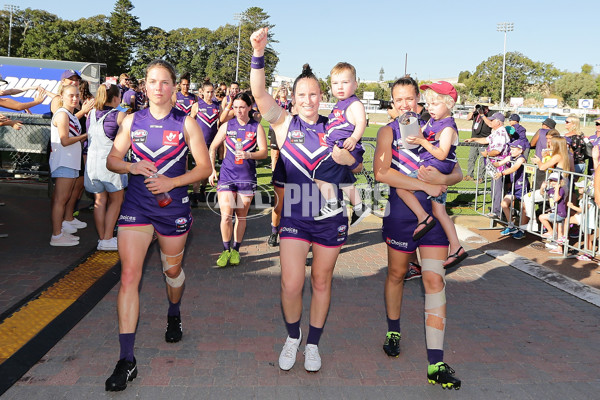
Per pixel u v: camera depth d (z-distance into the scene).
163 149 3.03
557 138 6.75
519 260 6.16
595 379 3.31
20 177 9.48
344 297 4.68
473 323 4.21
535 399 3.03
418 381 3.18
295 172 3.11
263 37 2.85
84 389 2.88
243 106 5.19
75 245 5.82
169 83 3.01
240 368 3.23
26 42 85.62
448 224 3.29
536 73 121.00
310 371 3.21
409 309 4.46
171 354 3.37
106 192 5.62
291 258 3.11
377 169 3.21
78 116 5.79
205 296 4.51
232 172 5.31
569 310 4.61
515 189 7.64
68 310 3.90
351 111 3.16
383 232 3.41
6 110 11.01
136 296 2.99
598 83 115.69
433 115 3.21
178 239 3.21
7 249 5.49
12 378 2.92
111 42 95.94
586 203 6.19
